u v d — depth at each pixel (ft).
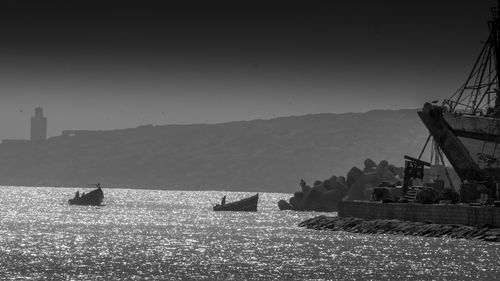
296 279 498.28
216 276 513.45
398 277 501.97
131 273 525.34
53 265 560.20
